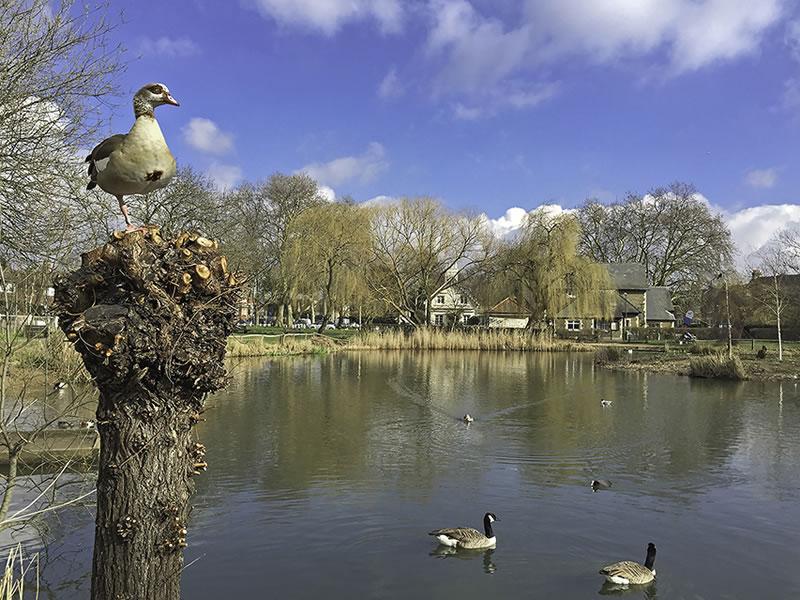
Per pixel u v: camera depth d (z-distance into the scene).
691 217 60.47
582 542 8.30
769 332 49.19
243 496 9.93
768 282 45.25
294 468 11.70
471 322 64.19
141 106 3.61
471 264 46.88
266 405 18.97
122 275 3.30
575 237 43.66
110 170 3.54
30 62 10.22
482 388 23.78
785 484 11.10
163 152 3.59
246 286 3.78
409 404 19.62
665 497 10.29
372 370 29.77
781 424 16.83
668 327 59.12
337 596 6.69
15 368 11.22
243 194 53.09
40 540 7.84
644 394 22.59
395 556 7.75
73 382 9.12
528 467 12.09
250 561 7.52
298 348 37.72
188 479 3.49
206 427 15.45
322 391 22.16
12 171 10.53
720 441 14.66
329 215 43.72
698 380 27.17
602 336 56.25
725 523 9.11
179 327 3.31
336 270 44.00
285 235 45.41
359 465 12.01
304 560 7.55
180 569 3.39
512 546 8.13
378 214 45.91
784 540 8.47
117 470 3.25
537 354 41.19
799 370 29.75
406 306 48.09
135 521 3.21
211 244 3.63
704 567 7.61
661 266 63.81
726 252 58.00
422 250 46.09
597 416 17.95
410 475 11.36
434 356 38.88
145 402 3.28
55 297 3.39
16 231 10.27
